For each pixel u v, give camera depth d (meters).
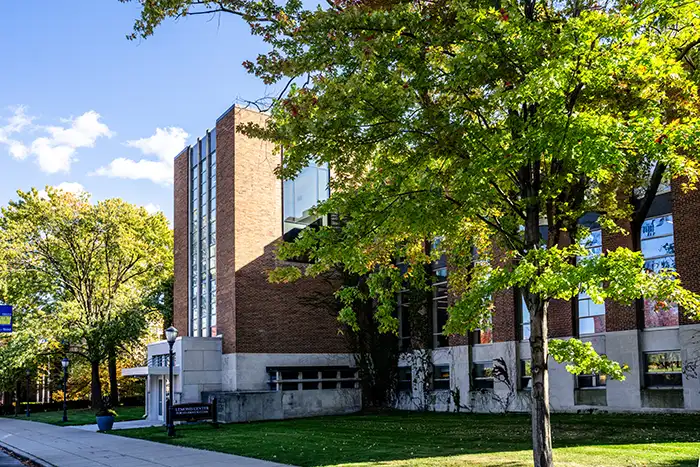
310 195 38.28
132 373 37.97
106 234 47.94
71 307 45.12
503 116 12.78
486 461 14.23
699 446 15.30
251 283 35.50
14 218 47.28
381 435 21.69
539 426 11.34
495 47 10.73
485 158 10.64
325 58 11.91
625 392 25.67
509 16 10.98
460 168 11.64
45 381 62.06
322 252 12.79
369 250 14.39
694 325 23.58
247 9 13.41
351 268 14.09
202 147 40.81
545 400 11.45
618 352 26.03
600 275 10.17
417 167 11.98
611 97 11.37
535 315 11.70
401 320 38.56
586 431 19.89
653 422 21.69
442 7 11.70
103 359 48.41
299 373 35.88
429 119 11.33
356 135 11.87
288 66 12.25
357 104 11.42
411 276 16.05
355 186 13.74
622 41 10.29
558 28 11.12
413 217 11.71
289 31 13.16
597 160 9.48
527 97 10.20
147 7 13.41
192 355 34.44
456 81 11.12
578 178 12.77
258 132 13.45
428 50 11.70
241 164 36.16
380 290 16.03
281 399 32.38
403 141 11.84
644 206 24.11
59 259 47.34
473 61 10.98
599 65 10.05
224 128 37.19
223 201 36.72
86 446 22.81
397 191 12.26
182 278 41.69
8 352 46.84
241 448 19.30
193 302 40.44
